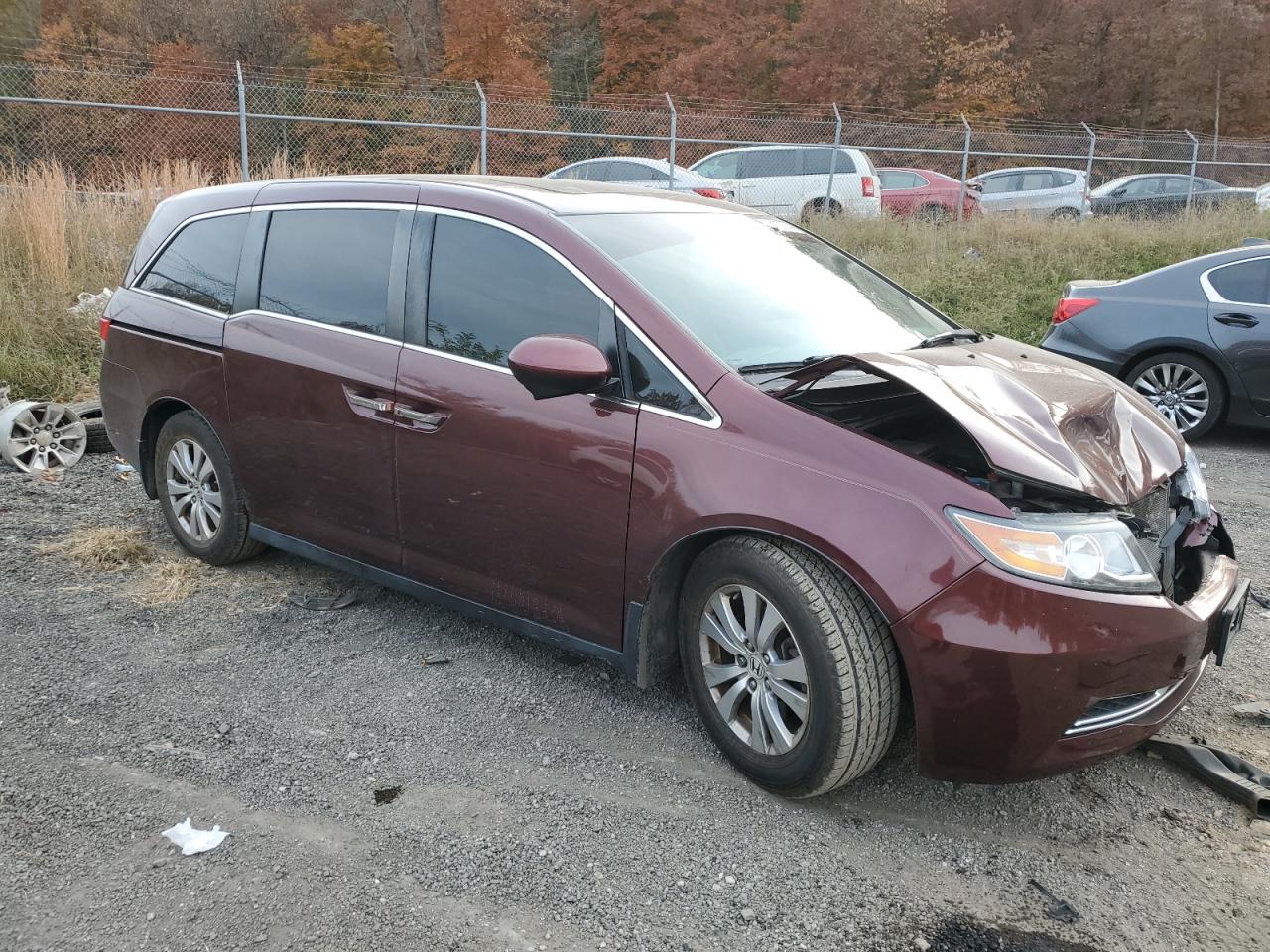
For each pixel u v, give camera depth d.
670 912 2.35
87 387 6.90
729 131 16.56
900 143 16.83
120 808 2.68
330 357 3.61
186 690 3.32
